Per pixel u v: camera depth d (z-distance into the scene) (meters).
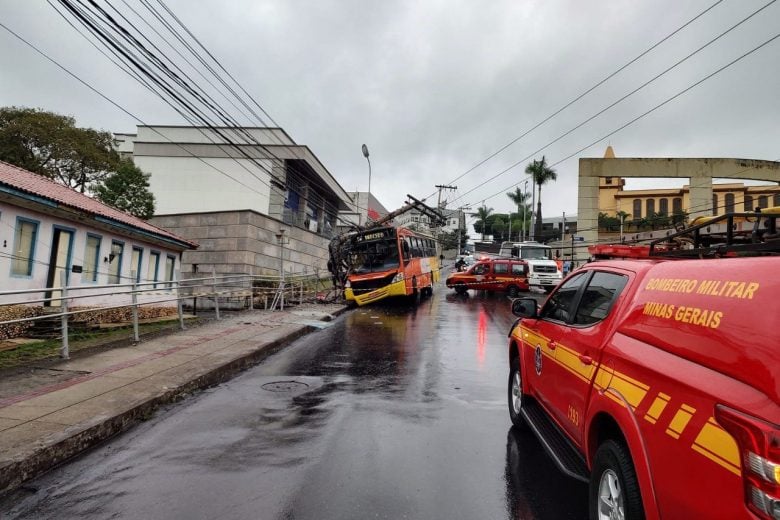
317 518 3.62
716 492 2.03
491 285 27.48
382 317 17.91
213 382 7.95
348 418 6.04
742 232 4.89
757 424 1.87
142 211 25.20
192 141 31.94
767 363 2.00
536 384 4.95
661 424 2.46
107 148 25.12
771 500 1.79
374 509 3.76
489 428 5.70
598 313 3.75
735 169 30.69
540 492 4.09
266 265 22.91
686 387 2.35
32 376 7.30
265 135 31.42
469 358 10.08
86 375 7.45
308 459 4.74
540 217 58.41
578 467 3.67
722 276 2.51
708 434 2.13
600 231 56.09
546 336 4.71
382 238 21.91
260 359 9.94
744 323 2.21
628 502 2.69
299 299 21.67
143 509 3.80
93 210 13.38
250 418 6.06
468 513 3.72
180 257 19.11
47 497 4.03
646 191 59.25
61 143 22.08
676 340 2.63
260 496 3.98
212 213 21.67
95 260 14.11
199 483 4.24
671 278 2.98
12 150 21.22
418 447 5.06
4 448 4.55
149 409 6.22
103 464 4.68
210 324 13.91
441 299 25.61
